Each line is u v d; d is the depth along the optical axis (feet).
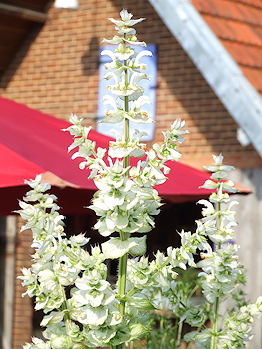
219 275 11.35
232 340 11.60
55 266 10.66
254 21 37.06
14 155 16.65
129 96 10.60
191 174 23.07
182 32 33.17
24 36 44.14
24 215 10.89
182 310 12.41
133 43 10.37
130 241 10.44
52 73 42.96
